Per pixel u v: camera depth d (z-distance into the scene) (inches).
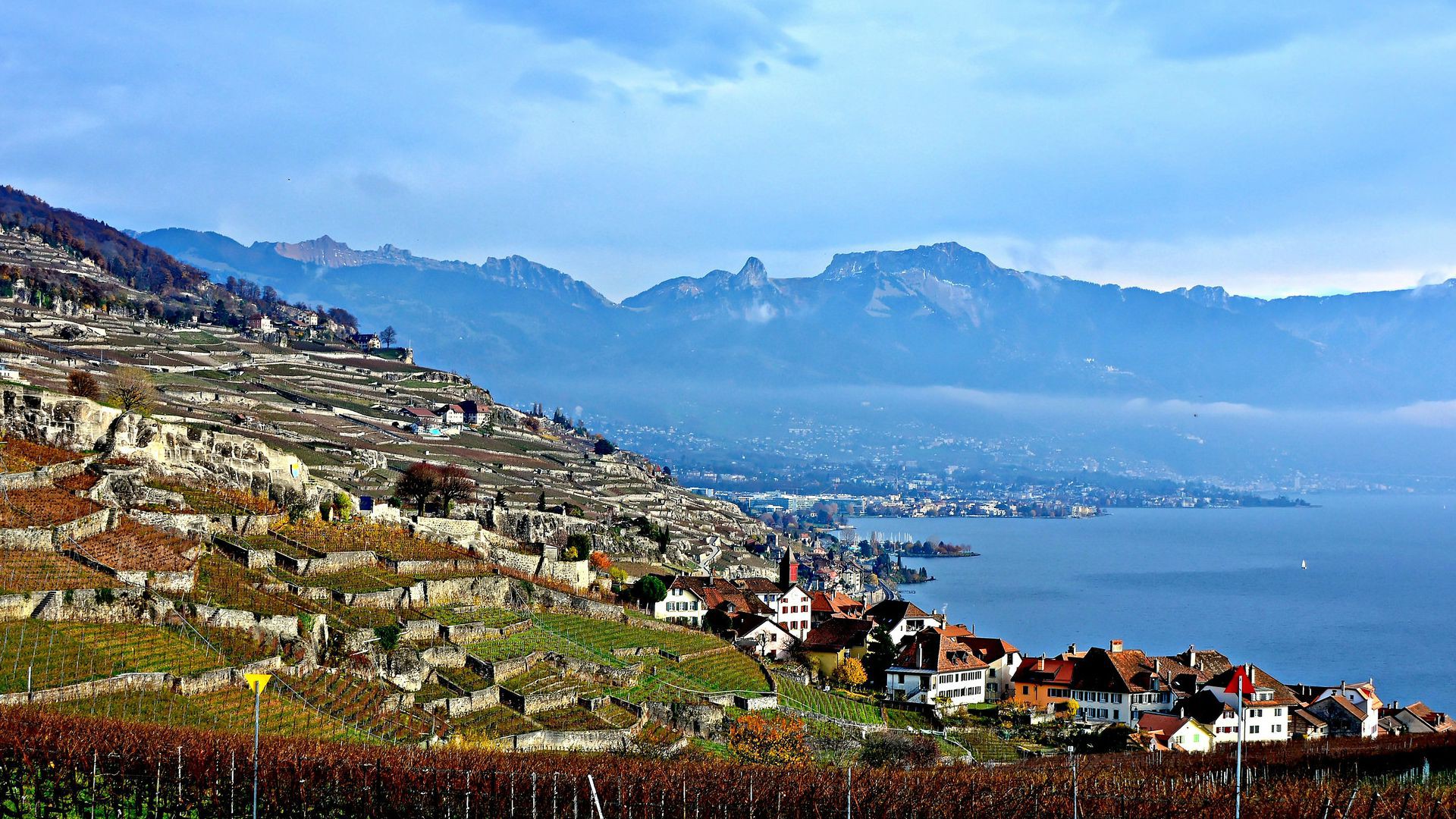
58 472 5526.6
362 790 3344.0
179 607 4596.5
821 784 3782.0
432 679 5068.9
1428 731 6771.7
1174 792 3752.5
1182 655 7632.9
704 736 5270.7
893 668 7568.9
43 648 4001.0
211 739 3472.0
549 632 6210.6
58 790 3070.9
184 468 6373.0
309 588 5462.6
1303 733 6579.7
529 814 3403.1
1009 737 6481.3
